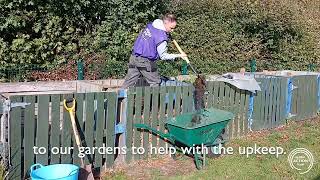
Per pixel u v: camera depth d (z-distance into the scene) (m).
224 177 4.56
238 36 9.73
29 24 7.65
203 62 9.11
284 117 6.98
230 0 9.88
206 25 9.35
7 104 3.93
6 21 7.33
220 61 9.39
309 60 11.28
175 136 4.85
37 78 7.38
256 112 6.40
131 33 8.48
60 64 7.90
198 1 9.48
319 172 4.81
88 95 4.43
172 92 5.23
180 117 4.95
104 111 4.61
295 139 6.08
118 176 4.52
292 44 10.77
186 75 7.66
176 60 8.66
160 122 5.14
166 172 4.69
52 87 6.32
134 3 8.38
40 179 3.58
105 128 4.65
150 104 5.04
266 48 10.31
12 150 3.97
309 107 7.56
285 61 10.62
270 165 4.98
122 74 7.89
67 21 7.96
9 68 7.19
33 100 4.06
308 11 12.55
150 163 4.93
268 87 6.56
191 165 4.91
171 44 8.70
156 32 5.32
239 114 6.12
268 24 10.09
